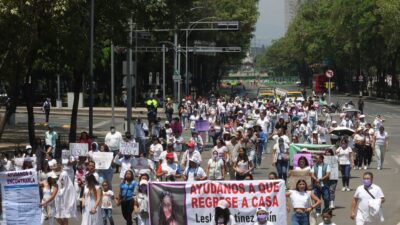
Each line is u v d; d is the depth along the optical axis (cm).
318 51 14938
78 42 3756
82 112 8088
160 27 4731
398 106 10231
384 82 12706
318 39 14450
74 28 3675
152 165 2594
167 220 1742
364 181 1833
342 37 11444
